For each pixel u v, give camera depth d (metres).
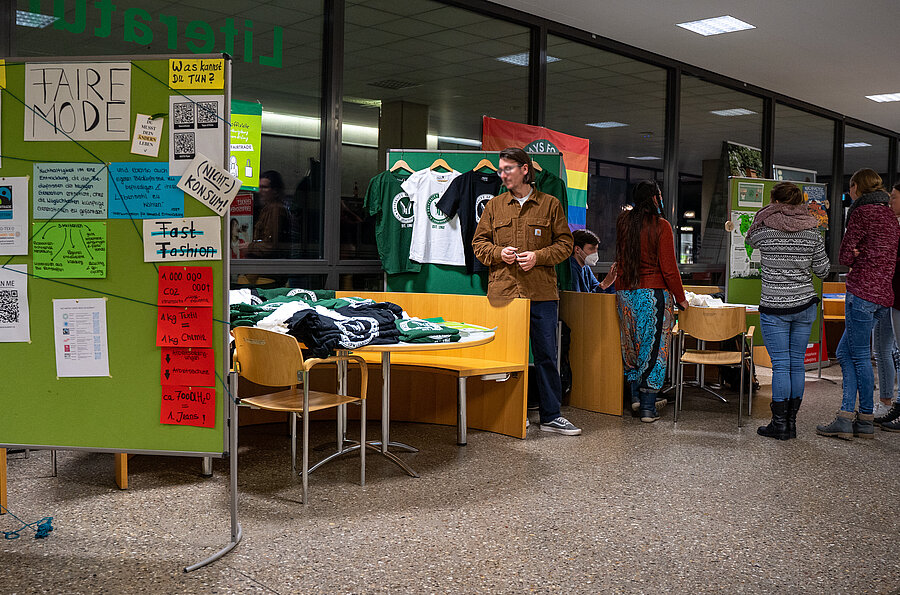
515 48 6.55
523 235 4.60
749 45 7.27
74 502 3.27
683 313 5.10
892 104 9.92
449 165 5.19
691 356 5.34
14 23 4.11
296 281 5.21
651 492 3.54
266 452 4.14
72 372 2.70
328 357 3.38
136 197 2.63
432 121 6.01
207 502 3.28
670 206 8.06
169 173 2.60
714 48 7.41
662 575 2.61
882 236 4.59
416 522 3.07
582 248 5.77
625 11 6.33
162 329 2.65
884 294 4.61
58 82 2.62
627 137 7.65
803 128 10.15
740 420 5.01
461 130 6.21
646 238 4.94
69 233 2.66
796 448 4.45
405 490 3.50
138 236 2.64
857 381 4.75
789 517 3.23
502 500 3.38
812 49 7.36
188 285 2.63
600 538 2.94
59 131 2.63
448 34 6.08
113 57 2.60
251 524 3.01
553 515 3.19
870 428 4.72
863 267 4.66
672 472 3.89
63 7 4.27
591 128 7.30
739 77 8.55
